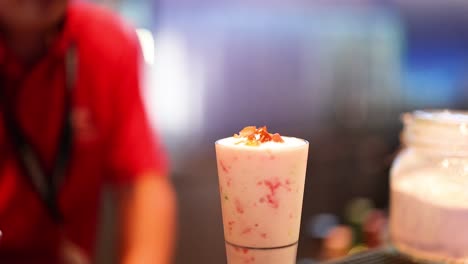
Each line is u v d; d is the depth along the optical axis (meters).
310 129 2.63
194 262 2.28
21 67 1.17
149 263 1.21
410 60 2.85
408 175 0.95
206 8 2.39
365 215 2.00
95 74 1.24
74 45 1.22
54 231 1.29
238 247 0.72
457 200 0.90
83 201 1.31
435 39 2.88
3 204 1.20
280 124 2.60
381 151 2.71
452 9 2.90
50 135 1.23
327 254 1.92
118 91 1.28
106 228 1.97
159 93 2.34
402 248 0.95
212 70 2.44
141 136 1.31
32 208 1.24
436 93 2.93
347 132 2.68
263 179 0.69
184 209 2.26
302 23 2.59
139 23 2.26
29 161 1.22
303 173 0.71
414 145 0.96
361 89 2.72
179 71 2.37
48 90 1.21
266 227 0.70
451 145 0.92
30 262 1.26
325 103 2.67
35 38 1.17
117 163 1.29
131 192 1.29
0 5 1.09
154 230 1.25
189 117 2.40
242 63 2.50
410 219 0.94
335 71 2.66
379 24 2.74
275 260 0.71
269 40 2.54
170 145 2.33
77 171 1.26
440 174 0.93
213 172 2.34
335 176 2.58
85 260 1.35
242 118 2.52
